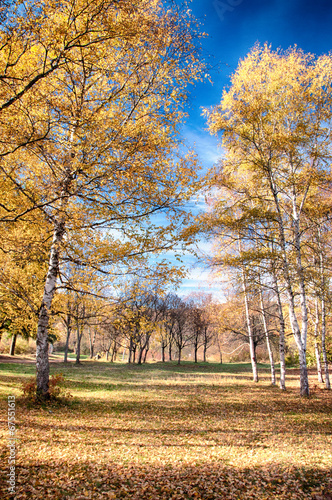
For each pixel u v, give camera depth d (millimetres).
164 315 36750
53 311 9008
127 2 4988
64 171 5801
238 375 24531
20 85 5125
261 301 17953
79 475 4543
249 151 12078
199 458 5578
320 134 11438
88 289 8555
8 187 6605
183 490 4410
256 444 6492
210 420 8500
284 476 4906
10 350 32688
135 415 8594
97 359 43375
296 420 8609
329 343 19547
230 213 11656
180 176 7086
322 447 6309
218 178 11234
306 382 12258
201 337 46094
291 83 11555
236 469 5164
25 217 6613
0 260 8773
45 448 5383
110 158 6004
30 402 8242
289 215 12836
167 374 23516
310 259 14953
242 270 12398
